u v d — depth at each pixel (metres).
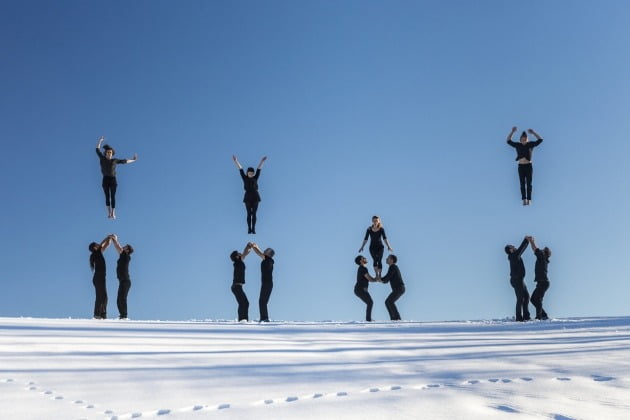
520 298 16.62
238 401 5.38
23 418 4.86
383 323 15.11
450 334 10.99
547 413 5.04
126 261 16.23
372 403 5.34
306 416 4.97
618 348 8.34
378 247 21.28
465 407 5.21
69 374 6.27
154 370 6.55
